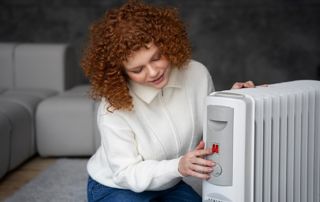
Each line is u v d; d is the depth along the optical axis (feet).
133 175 5.02
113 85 4.91
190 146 5.52
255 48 16.92
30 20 16.88
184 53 4.95
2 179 9.21
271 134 4.97
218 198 4.70
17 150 9.57
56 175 9.18
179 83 5.37
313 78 16.83
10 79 12.04
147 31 4.58
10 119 9.31
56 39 16.92
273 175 5.06
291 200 5.37
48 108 10.27
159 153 5.32
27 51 11.97
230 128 4.53
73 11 16.80
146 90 5.16
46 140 10.33
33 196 8.11
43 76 12.00
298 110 5.28
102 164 5.70
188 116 5.42
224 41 16.94
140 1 4.90
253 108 4.56
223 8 16.79
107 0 16.75
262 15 16.78
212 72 17.08
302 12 16.66
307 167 5.63
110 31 4.68
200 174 4.65
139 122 5.23
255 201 4.83
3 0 16.85
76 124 10.27
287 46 16.85
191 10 16.85
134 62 4.66
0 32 16.97
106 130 5.20
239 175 4.57
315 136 5.68
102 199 5.59
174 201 5.71
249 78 17.06
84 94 11.07
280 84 5.62
